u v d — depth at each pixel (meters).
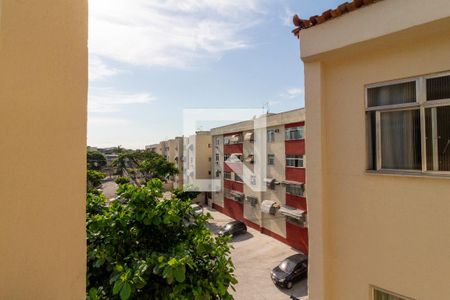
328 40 3.86
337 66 4.09
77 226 0.90
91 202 3.79
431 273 3.16
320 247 4.03
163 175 30.02
